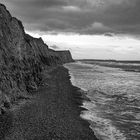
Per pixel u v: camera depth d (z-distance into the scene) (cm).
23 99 2778
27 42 4759
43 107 2512
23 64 3459
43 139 1619
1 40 2862
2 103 2231
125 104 2855
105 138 1680
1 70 2486
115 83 5059
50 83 4403
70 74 6850
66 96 3212
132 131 1833
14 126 1855
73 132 1789
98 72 8206
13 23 3709
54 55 11575
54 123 1986
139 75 7325
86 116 2252
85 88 4150
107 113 2389
